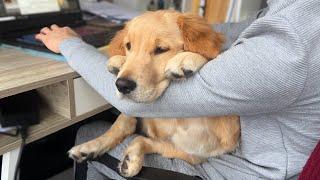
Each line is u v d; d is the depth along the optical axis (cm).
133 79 66
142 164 78
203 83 64
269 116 70
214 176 79
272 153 72
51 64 86
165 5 165
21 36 103
